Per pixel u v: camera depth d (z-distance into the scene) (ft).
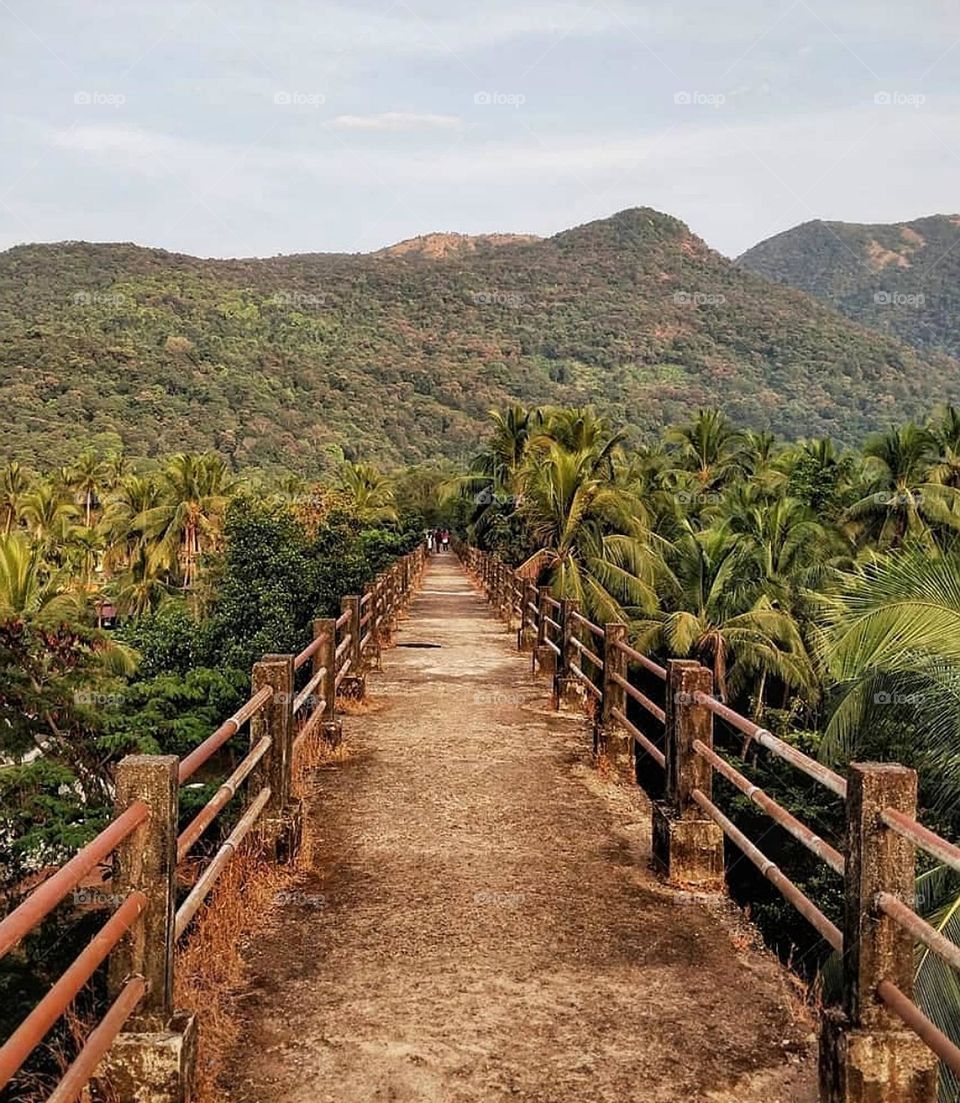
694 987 14.57
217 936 15.15
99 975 17.71
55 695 39.40
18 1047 7.77
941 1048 9.56
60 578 73.20
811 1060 12.59
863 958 10.83
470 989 14.43
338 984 14.53
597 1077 12.14
